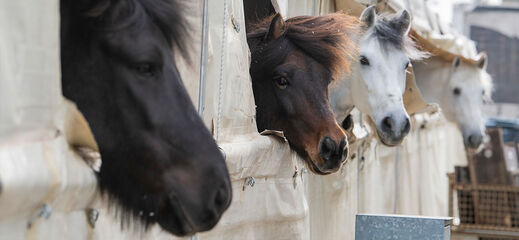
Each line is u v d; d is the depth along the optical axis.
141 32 3.47
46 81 2.94
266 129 7.00
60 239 3.09
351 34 7.46
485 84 14.16
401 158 15.02
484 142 13.85
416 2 12.32
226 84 5.51
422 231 5.57
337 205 9.61
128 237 3.95
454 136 23.59
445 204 19.97
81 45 3.40
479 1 58.59
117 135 3.45
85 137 3.24
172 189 3.49
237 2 5.95
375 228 5.66
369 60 8.75
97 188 3.47
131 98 3.45
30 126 2.82
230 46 5.67
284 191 6.39
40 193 2.77
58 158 2.95
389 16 9.47
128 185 3.51
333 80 7.28
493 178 13.43
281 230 6.25
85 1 3.34
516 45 54.97
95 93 3.42
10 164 2.53
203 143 3.60
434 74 13.76
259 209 5.80
